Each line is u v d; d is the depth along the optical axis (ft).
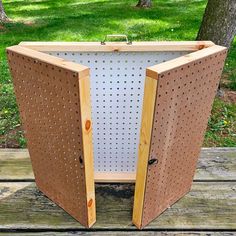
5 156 6.39
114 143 5.78
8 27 17.53
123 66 5.16
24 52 4.22
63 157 4.50
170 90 3.79
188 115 4.38
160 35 15.85
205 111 4.73
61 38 15.57
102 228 4.92
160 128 3.98
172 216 5.10
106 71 5.20
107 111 5.52
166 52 5.02
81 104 3.75
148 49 4.92
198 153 5.22
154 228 4.91
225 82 10.48
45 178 5.23
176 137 4.41
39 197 5.46
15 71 4.50
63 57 5.04
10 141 7.49
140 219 4.78
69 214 5.13
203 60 4.05
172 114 4.05
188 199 5.42
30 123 4.83
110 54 5.06
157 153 4.20
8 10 22.34
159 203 4.94
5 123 8.20
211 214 5.13
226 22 8.57
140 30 16.83
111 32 16.52
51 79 3.93
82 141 4.02
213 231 4.87
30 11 21.89
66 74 3.69
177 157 4.70
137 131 5.67
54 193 5.22
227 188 5.63
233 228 4.90
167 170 4.65
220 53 4.32
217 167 6.13
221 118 8.45
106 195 5.51
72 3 24.68
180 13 20.57
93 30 16.88
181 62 3.83
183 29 16.83
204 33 8.94
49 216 5.11
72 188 4.71
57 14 20.79
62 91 3.87
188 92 4.11
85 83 3.69
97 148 5.81
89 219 4.84
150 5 22.85
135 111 5.52
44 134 4.62
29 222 5.00
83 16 19.98
